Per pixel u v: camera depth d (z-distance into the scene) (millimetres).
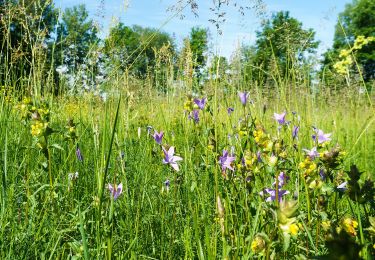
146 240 2758
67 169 3551
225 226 2232
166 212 3088
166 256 2717
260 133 2367
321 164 2459
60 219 2582
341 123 7305
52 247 2416
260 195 2414
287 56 4387
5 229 2521
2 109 4008
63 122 4406
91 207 2824
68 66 5211
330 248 1148
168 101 5523
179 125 4691
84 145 4023
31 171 3117
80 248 2215
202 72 3746
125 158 3291
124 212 2857
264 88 5820
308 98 4871
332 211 2965
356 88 8148
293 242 2381
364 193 2080
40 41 4609
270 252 1916
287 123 3725
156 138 3082
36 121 2754
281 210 1637
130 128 4402
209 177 3213
